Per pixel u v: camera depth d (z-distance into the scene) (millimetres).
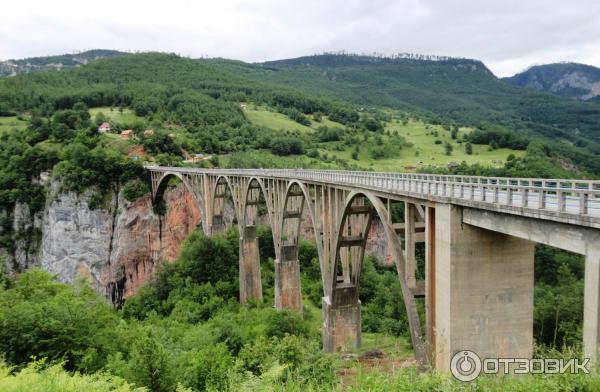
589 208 14781
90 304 25375
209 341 34625
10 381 15180
